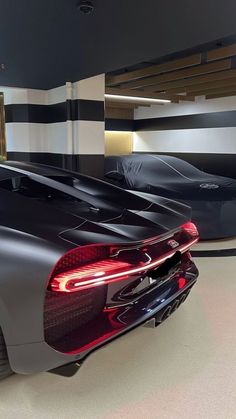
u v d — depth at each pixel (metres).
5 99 6.23
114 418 1.42
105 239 1.41
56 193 1.91
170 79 5.80
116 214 1.72
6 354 1.41
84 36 3.34
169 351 1.89
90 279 1.33
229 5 2.62
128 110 9.54
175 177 4.41
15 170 2.11
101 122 5.46
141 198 2.07
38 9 2.77
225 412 1.46
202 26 3.06
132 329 1.49
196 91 7.09
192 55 4.71
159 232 1.62
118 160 4.68
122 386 1.61
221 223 3.82
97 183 2.20
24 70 4.62
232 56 4.63
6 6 2.70
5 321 1.34
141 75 5.59
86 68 4.50
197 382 1.64
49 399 1.53
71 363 1.36
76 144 5.36
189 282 1.86
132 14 2.84
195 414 1.45
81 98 5.23
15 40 3.47
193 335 2.04
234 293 2.62
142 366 1.76
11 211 1.52
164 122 8.77
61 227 1.45
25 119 5.90
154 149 9.17
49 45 3.65
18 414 1.44
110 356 1.84
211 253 3.57
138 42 3.52
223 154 7.49
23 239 1.36
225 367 1.75
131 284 1.52
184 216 1.96
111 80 6.20
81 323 1.42
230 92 6.96
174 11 2.76
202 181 4.29
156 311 1.57
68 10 2.78
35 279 1.30
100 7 2.69
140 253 1.51
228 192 3.86
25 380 1.65
